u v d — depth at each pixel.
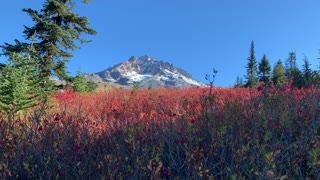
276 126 4.90
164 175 4.26
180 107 8.62
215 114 6.05
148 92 16.62
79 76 20.95
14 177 4.34
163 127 5.55
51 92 14.88
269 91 7.67
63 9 20.72
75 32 21.56
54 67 19.78
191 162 4.21
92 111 10.38
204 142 5.01
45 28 20.61
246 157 4.06
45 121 5.55
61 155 4.61
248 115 5.84
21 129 5.54
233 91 13.77
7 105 10.41
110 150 4.72
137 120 6.86
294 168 4.06
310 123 5.25
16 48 18.92
